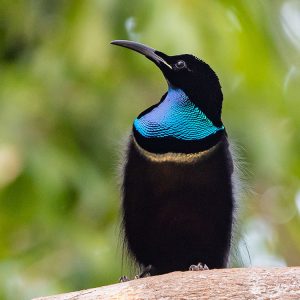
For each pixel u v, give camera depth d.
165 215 15.24
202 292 12.87
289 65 19.91
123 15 18.50
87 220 19.22
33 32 19.78
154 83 19.33
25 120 18.95
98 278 18.56
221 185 15.19
